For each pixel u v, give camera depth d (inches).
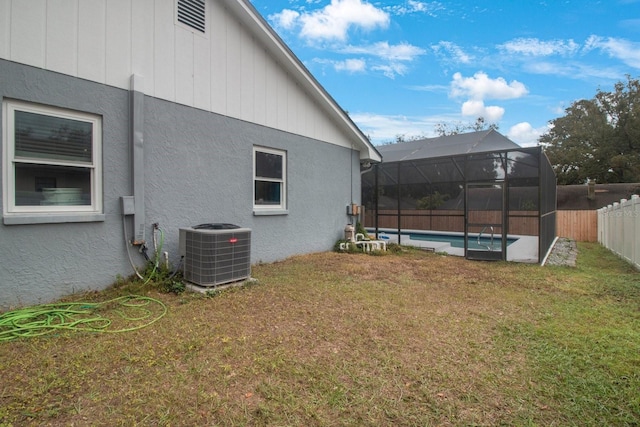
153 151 217.0
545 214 404.5
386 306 184.9
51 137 175.6
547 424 91.6
